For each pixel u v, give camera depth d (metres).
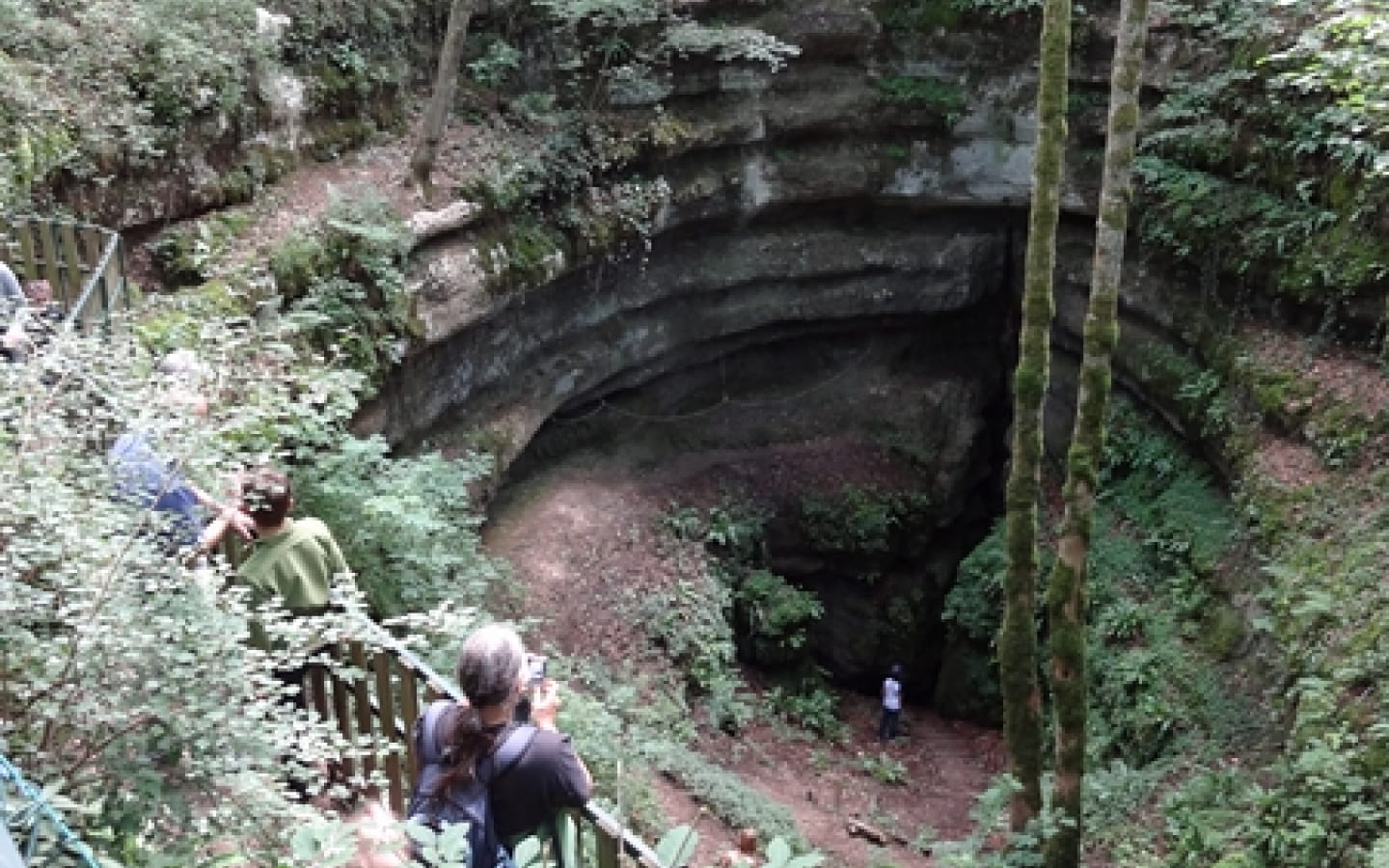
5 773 3.27
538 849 3.06
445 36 13.27
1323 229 11.25
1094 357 7.50
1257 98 12.04
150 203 9.39
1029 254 7.64
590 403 15.59
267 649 4.98
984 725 15.71
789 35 15.31
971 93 15.71
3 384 4.39
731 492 16.09
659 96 14.40
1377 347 10.70
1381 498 9.79
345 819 4.88
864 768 13.59
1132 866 9.20
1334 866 7.74
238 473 5.03
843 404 17.41
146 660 3.63
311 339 9.86
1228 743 10.27
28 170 8.24
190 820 3.63
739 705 13.13
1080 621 7.85
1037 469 7.91
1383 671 8.39
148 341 7.25
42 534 3.82
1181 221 12.88
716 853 9.35
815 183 15.85
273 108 10.80
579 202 13.79
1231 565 11.45
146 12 9.84
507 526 13.58
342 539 8.62
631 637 12.77
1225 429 12.09
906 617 16.84
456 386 12.59
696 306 15.98
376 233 10.43
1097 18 14.23
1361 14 9.45
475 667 3.62
